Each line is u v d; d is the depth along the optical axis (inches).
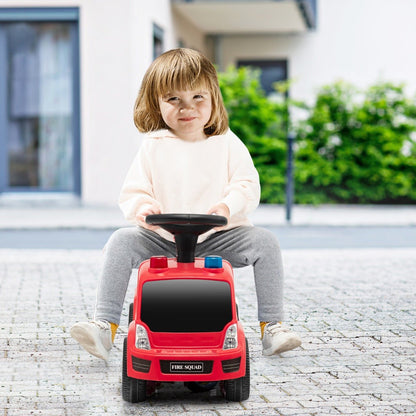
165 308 148.9
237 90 603.8
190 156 170.2
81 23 555.5
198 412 146.6
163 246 169.3
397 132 612.4
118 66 552.7
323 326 214.7
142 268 155.9
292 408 148.9
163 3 617.6
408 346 194.7
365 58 768.9
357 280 289.0
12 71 573.9
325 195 608.4
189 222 149.6
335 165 603.5
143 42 571.8
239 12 661.9
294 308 237.5
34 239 417.7
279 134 608.1
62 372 172.2
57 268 313.7
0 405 150.2
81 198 567.8
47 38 570.6
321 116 605.9
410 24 764.0
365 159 605.0
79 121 568.7
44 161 579.8
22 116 577.3
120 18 550.6
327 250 373.7
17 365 176.9
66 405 150.6
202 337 148.6
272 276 170.2
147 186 169.9
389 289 270.8
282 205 600.7
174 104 161.8
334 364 178.7
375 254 359.9
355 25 768.3
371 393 158.2
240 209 166.4
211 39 788.6
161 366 146.8
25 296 254.2
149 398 155.9
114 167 556.4
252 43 780.6
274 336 167.2
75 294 258.1
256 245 169.9
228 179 173.3
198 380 147.3
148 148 171.6
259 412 146.6
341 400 153.7
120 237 167.9
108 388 161.6
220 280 151.2
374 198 609.3
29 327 211.5
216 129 171.3
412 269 317.1
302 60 776.3
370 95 621.0
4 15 559.2
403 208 596.4
